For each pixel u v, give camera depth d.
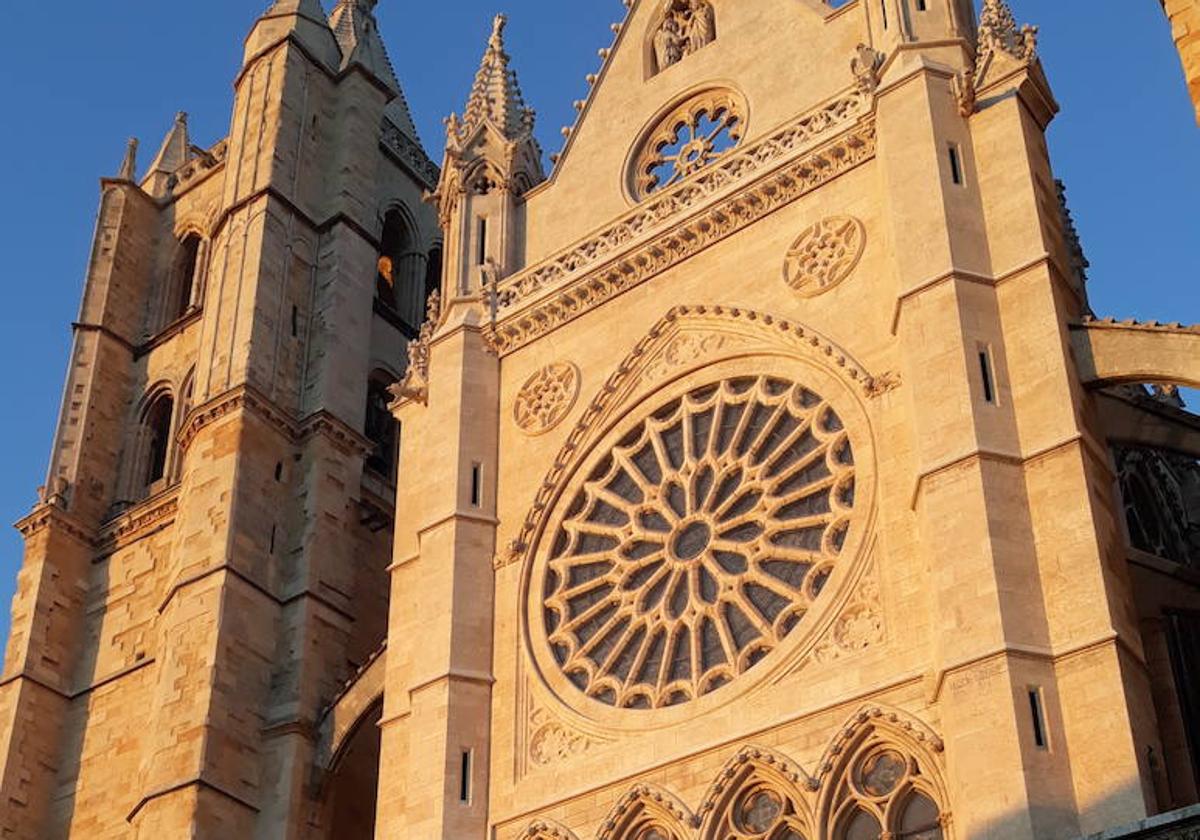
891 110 44.28
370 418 62.94
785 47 50.22
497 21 58.88
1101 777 33.00
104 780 55.72
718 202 47.25
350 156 65.44
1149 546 52.16
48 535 61.12
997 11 45.12
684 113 51.94
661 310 47.47
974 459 37.38
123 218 70.38
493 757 43.22
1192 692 43.78
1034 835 32.44
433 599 45.97
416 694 44.53
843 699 37.72
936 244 41.09
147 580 59.81
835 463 41.94
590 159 53.03
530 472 47.69
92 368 66.19
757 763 38.22
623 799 39.78
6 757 56.06
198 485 55.53
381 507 58.03
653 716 40.91
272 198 62.09
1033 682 34.41
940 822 35.25
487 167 54.75
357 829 51.78
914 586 38.31
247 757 50.22
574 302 49.50
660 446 45.56
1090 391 39.53
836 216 45.22
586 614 44.12
